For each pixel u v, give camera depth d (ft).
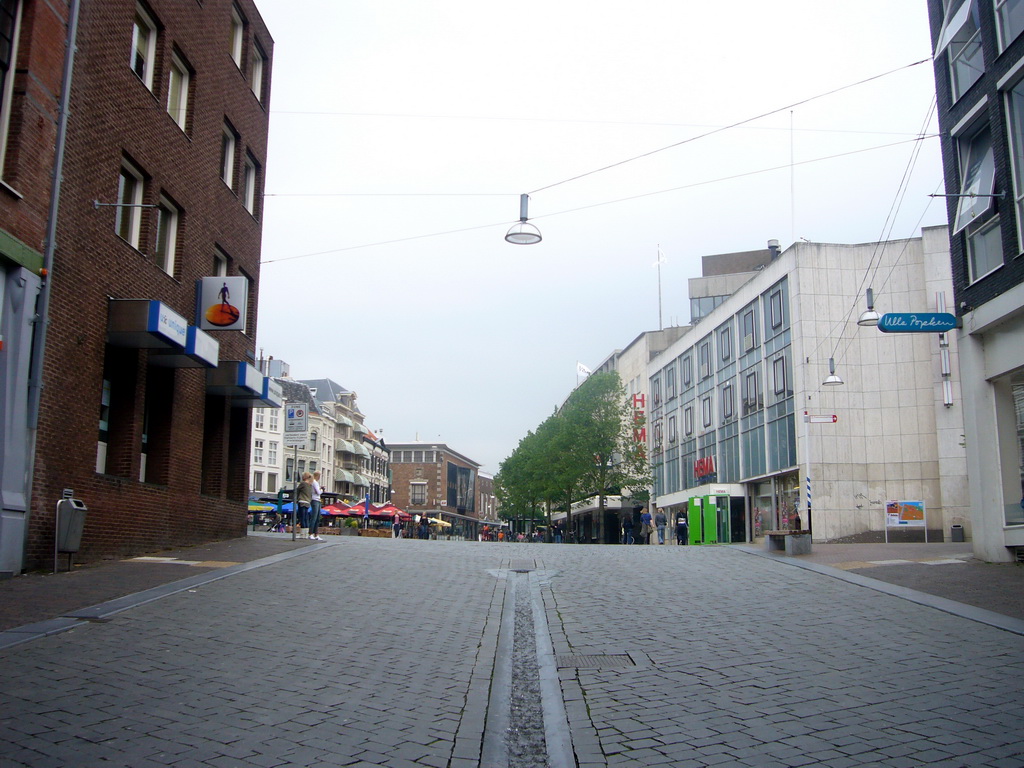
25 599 36.88
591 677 28.37
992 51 58.29
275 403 78.13
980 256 60.90
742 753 20.66
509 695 26.45
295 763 19.31
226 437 73.77
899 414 123.95
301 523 84.64
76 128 50.37
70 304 49.34
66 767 18.28
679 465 186.19
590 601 43.62
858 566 56.39
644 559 62.95
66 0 49.21
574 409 178.50
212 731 21.13
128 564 50.47
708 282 211.82
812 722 22.90
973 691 25.49
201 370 68.33
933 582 47.70
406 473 437.99
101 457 55.77
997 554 57.82
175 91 66.54
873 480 123.13
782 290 133.69
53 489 47.39
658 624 37.27
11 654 27.53
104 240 53.21
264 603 38.91
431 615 38.19
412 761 19.92
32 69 46.01
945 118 64.85
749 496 146.82
